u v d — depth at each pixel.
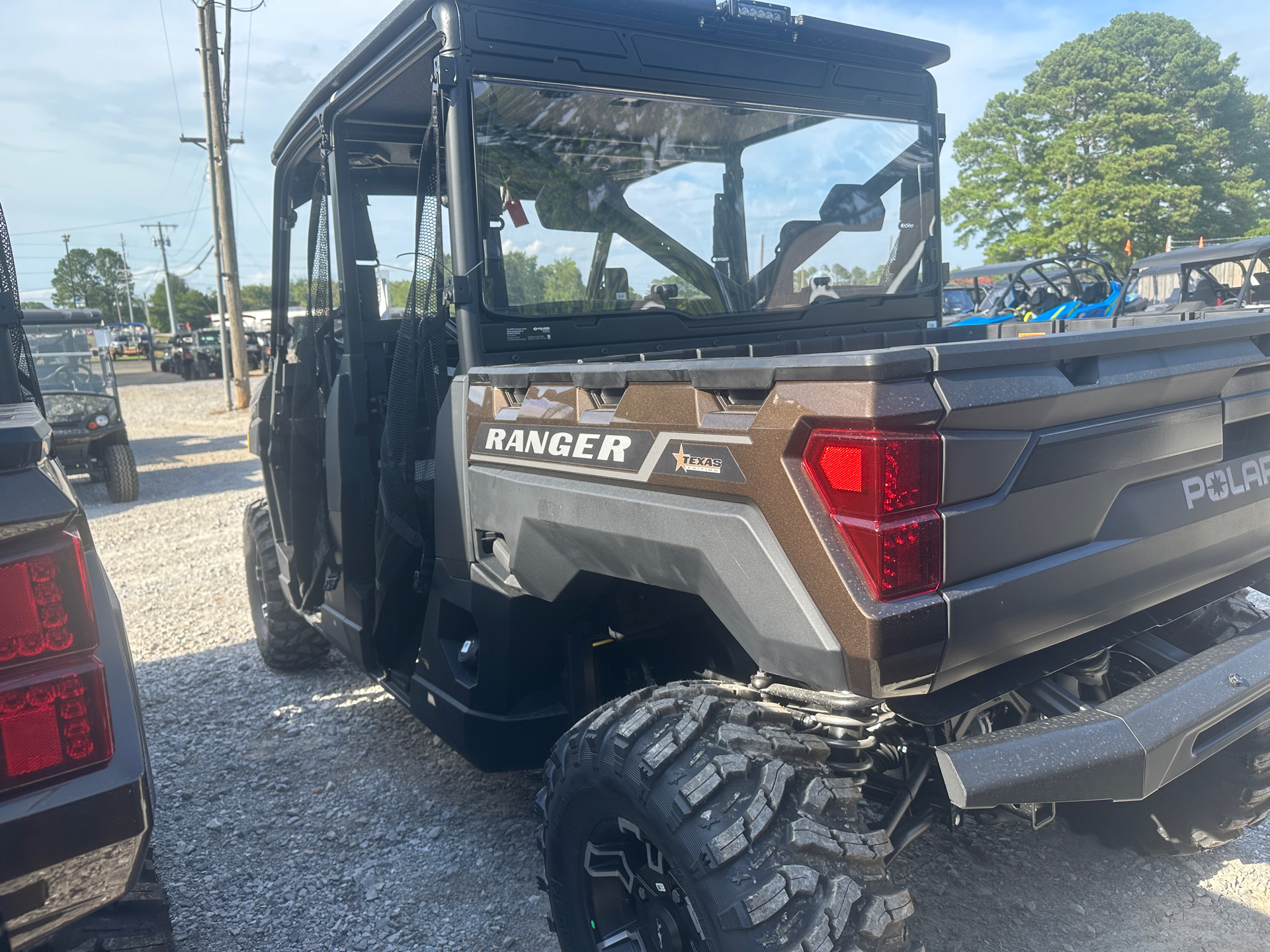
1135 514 1.82
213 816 3.11
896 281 3.11
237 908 2.57
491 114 2.29
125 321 124.75
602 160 2.49
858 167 2.96
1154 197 43.53
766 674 1.80
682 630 2.42
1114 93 48.69
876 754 1.94
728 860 1.44
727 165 2.70
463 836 2.90
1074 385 1.62
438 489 2.53
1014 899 2.39
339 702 4.07
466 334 2.34
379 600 2.82
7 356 2.05
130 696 1.49
